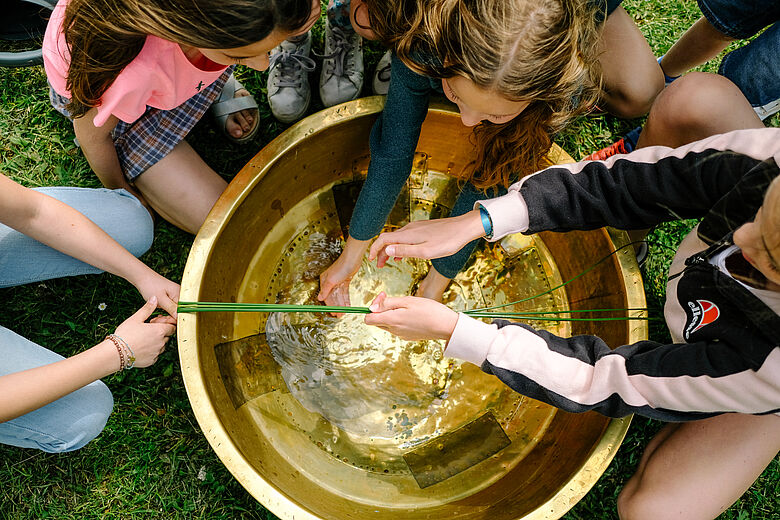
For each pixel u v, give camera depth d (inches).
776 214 23.3
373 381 49.0
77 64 34.8
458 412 48.7
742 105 41.8
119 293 52.0
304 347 49.1
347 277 49.1
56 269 46.5
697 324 32.7
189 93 43.7
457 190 53.4
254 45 29.5
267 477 39.5
